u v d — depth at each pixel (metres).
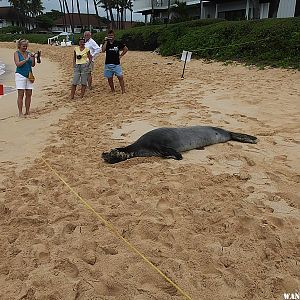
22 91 9.41
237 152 6.30
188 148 6.42
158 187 4.96
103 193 4.94
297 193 4.76
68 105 10.67
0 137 7.69
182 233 3.91
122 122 8.39
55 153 6.62
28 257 3.60
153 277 3.29
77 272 3.39
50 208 4.56
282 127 7.64
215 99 10.34
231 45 19.12
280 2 24.91
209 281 3.21
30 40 55.72
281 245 3.69
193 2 34.78
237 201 4.57
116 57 11.69
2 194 4.99
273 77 13.52
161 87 12.73
